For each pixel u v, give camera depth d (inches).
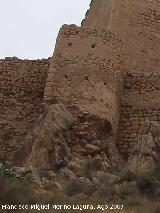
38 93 1346.0
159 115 1261.1
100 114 1195.9
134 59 1408.7
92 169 1090.1
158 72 1414.9
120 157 1215.6
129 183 1002.1
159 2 1504.7
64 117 1163.3
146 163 1047.6
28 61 1385.3
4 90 1366.9
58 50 1251.2
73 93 1208.2
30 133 1196.5
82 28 1262.3
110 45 1261.1
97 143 1160.8
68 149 1125.7
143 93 1299.2
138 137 1151.0
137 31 1443.2
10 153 1267.2
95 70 1224.8
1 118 1327.5
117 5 1438.2
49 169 1083.9
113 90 1241.4
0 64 1395.2
